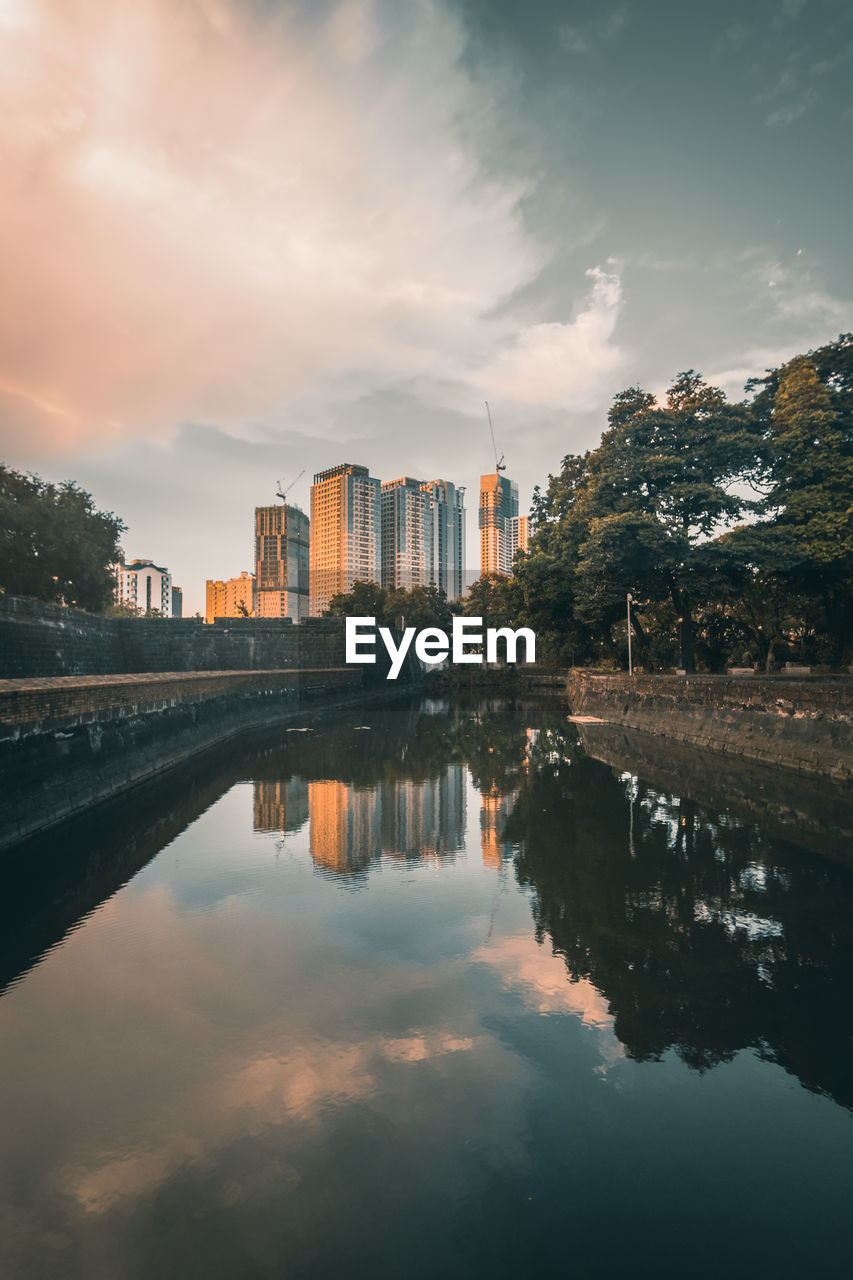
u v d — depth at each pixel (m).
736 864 11.34
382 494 176.38
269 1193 4.58
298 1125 5.24
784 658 41.44
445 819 14.51
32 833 12.67
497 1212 4.42
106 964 7.91
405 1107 5.44
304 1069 5.95
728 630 40.91
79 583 40.88
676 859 11.64
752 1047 6.29
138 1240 4.21
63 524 38.62
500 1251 4.12
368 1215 4.39
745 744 22.33
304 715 38.34
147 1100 5.54
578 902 9.78
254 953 8.19
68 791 14.38
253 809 15.48
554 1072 5.91
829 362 30.64
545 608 45.62
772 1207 4.48
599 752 23.95
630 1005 7.00
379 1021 6.71
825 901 9.75
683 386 36.47
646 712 30.80
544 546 48.28
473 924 9.03
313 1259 4.05
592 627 43.75
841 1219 4.38
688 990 7.30
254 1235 4.24
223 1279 3.92
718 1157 4.93
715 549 29.30
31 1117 5.36
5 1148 5.04
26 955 8.13
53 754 13.98
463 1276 3.94
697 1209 4.45
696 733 25.59
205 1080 5.80
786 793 16.53
